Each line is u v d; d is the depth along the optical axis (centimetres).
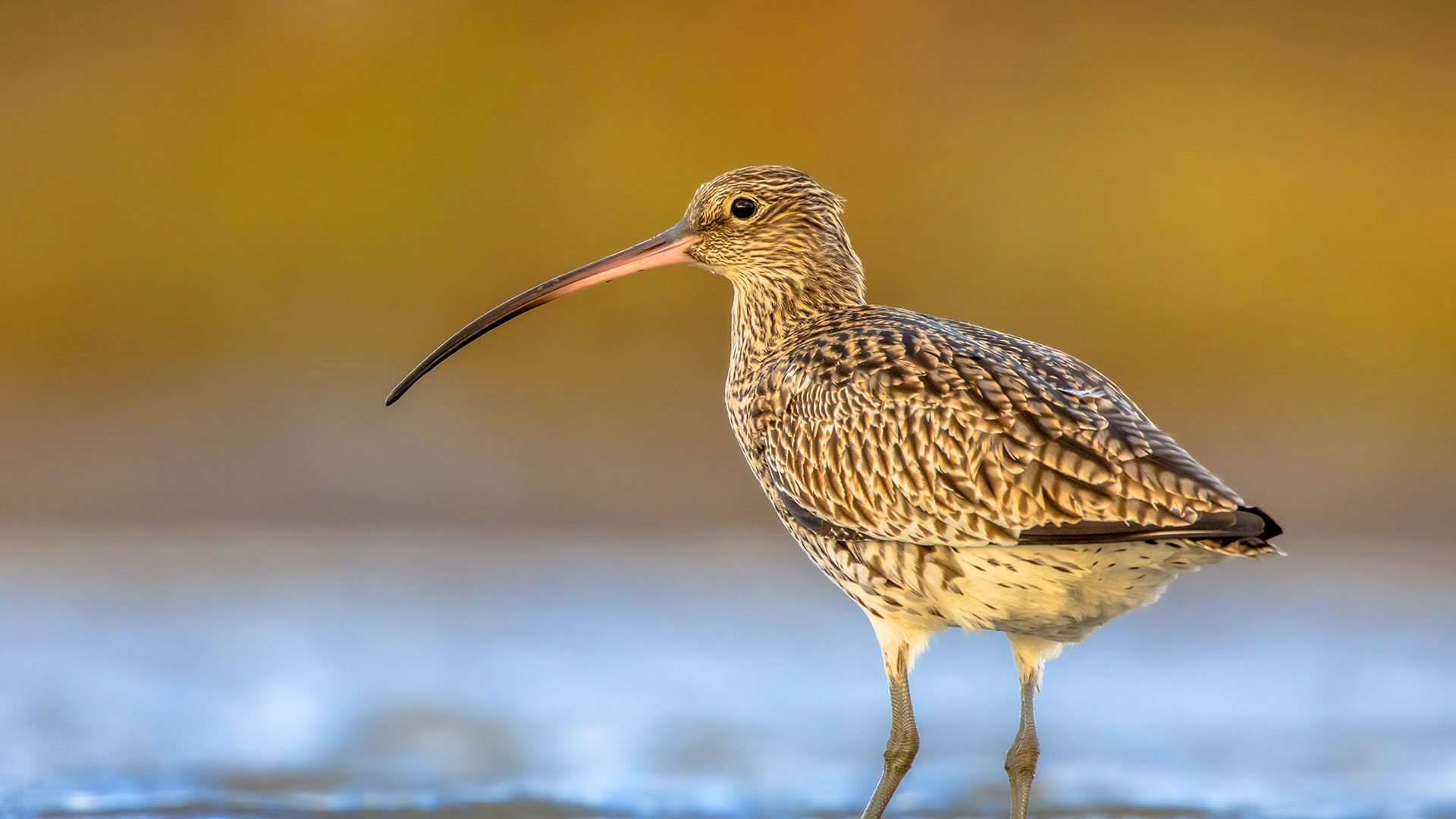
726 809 853
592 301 1880
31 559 1508
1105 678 1146
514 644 1213
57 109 1995
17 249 1906
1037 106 2064
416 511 1730
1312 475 1784
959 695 1112
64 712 1020
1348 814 843
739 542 1647
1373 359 1911
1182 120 2062
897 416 754
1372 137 2056
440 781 894
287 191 1961
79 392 1827
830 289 903
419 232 1945
